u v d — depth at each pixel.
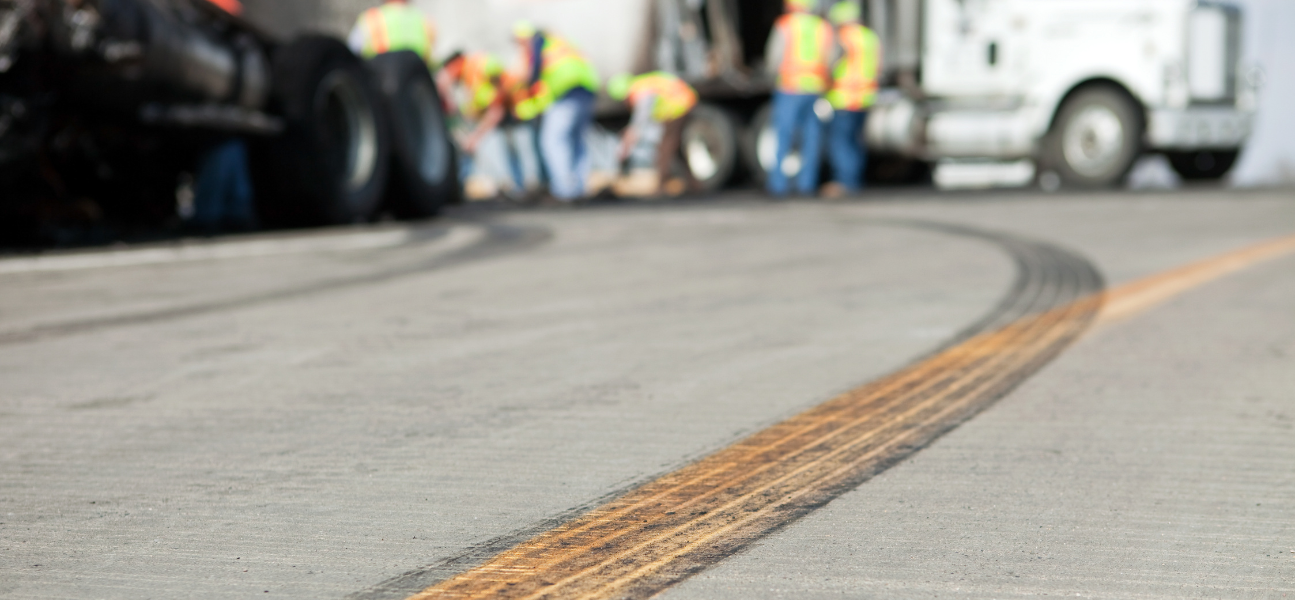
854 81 16.12
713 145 18.62
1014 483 2.95
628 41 18.23
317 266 7.64
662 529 2.64
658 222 10.97
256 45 9.91
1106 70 15.55
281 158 9.95
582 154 15.79
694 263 7.64
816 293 6.27
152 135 9.64
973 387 4.03
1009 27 16.09
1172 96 15.25
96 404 3.92
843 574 2.35
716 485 2.96
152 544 2.58
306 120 9.91
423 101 11.68
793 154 18.25
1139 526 2.63
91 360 4.65
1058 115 15.95
